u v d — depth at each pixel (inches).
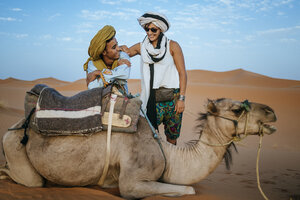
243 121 182.9
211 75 3833.7
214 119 187.5
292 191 228.7
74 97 182.9
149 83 215.0
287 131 695.1
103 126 173.9
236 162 345.7
